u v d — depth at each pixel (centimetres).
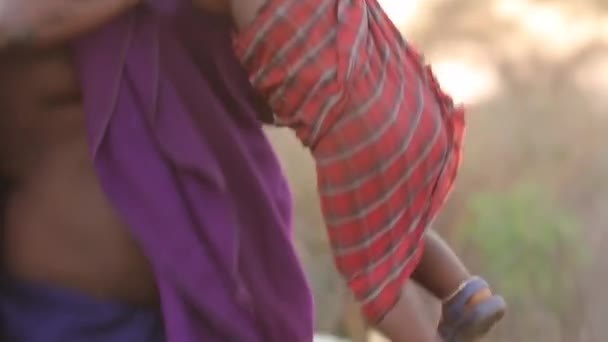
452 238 734
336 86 241
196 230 250
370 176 246
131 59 246
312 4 241
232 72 262
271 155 273
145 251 246
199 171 249
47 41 235
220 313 251
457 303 278
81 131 249
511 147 858
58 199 250
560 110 918
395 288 256
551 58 1008
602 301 714
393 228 252
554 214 755
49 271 252
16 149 251
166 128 248
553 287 709
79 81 246
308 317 271
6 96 247
